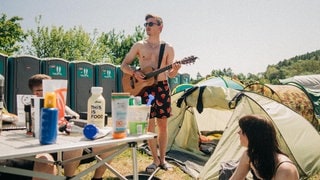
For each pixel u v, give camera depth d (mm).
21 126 2523
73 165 3297
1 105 2191
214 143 6582
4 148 1675
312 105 9617
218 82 8531
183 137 6859
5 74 11406
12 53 27078
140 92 4844
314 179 4777
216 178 4285
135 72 4855
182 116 6805
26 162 2854
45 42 26609
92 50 29344
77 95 13656
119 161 5621
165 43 5008
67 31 27562
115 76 15336
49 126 1801
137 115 2281
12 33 27062
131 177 4574
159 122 4898
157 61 4887
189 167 5398
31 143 1836
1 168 1973
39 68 12258
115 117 2059
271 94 8680
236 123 4902
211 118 7488
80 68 13766
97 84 14594
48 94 1838
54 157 3244
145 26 4973
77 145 1775
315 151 5129
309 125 5410
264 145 2570
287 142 4863
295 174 2502
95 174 3643
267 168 2555
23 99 2551
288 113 5332
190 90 5742
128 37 32156
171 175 4883
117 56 32344
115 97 2062
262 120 2617
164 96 4828
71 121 2443
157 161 5020
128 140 2059
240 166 2906
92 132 1996
